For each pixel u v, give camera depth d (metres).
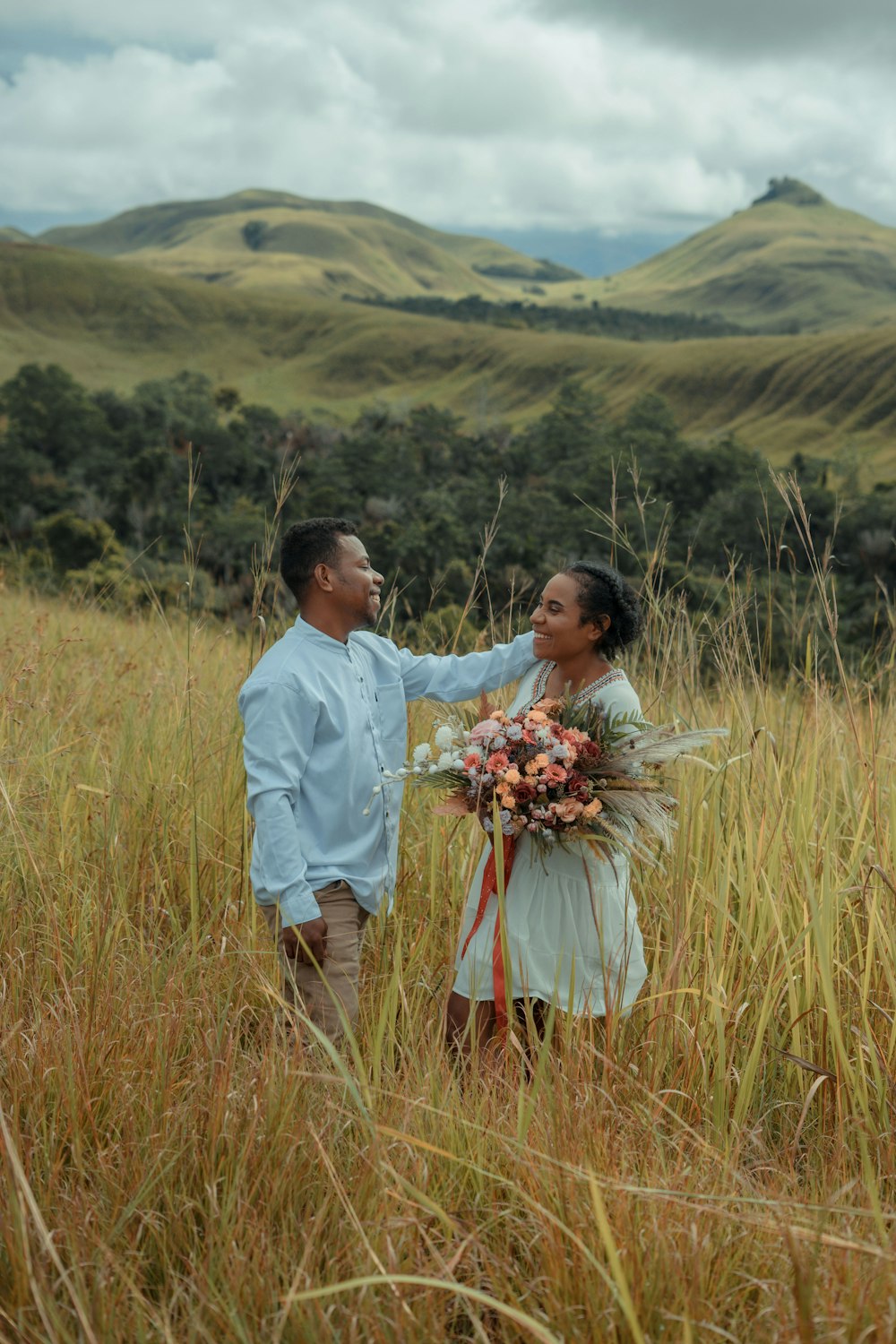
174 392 99.25
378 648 3.30
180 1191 2.19
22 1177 1.88
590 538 41.41
